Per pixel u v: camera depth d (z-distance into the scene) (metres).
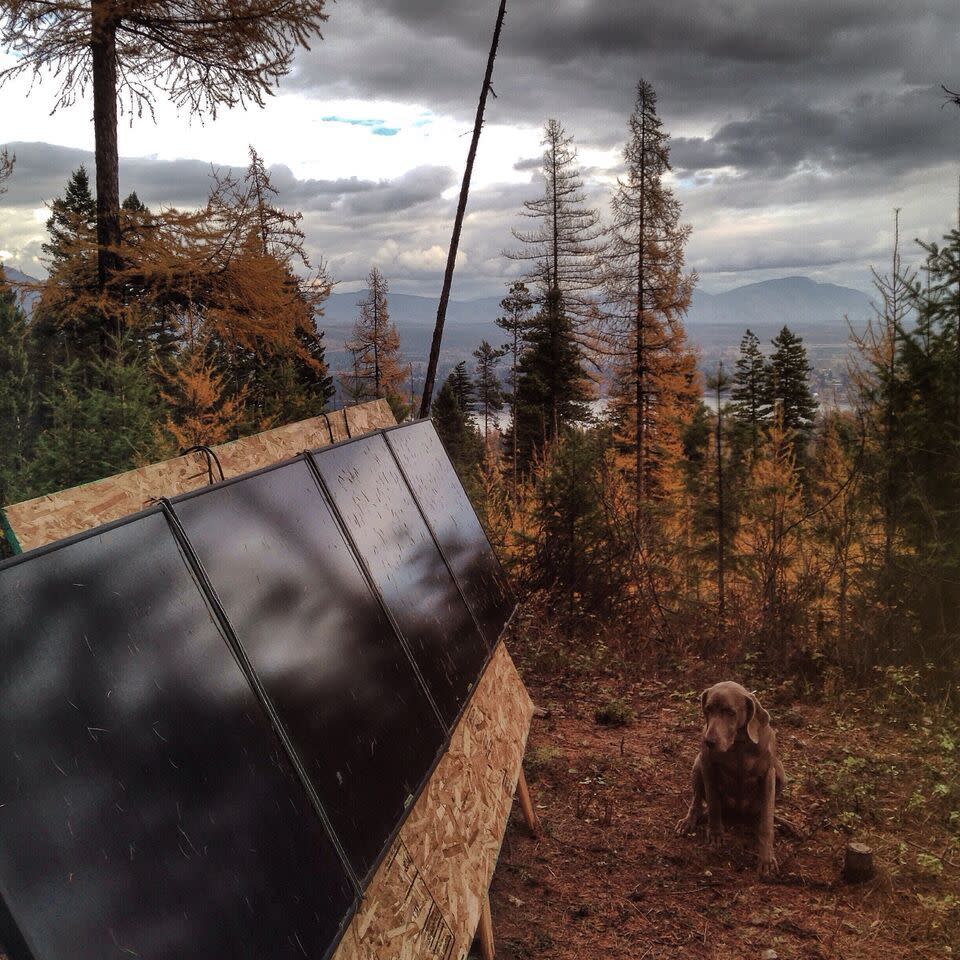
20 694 1.29
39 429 9.69
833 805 5.65
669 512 11.85
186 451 3.12
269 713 1.98
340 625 2.61
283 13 11.96
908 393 9.40
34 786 1.23
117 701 1.49
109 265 12.66
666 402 31.30
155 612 1.72
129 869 1.34
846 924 4.23
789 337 40.03
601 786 6.01
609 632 10.55
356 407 4.78
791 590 10.27
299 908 1.79
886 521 9.47
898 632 9.04
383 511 3.59
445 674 3.51
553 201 42.69
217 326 13.91
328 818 2.07
